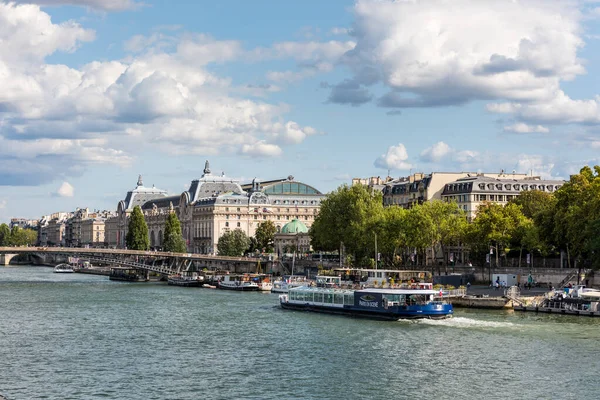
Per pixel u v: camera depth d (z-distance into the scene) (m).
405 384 106.19
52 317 178.75
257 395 101.19
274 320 170.88
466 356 123.62
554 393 101.38
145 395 101.50
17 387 105.75
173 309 196.25
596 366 115.62
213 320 171.62
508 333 144.38
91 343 139.88
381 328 154.75
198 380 109.25
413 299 168.25
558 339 137.25
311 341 139.75
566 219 199.38
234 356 126.12
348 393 101.88
